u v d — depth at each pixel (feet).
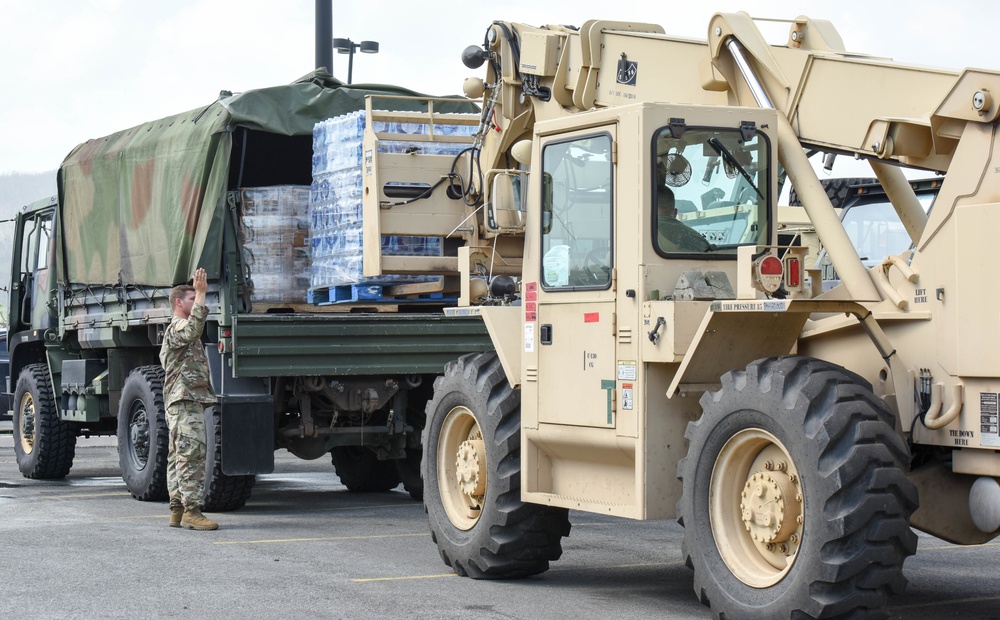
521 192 28.07
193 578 27.89
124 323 45.27
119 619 23.66
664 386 24.54
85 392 47.88
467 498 29.48
